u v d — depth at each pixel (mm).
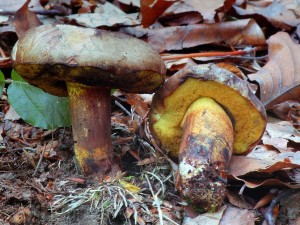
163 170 295
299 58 425
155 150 317
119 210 254
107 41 247
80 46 241
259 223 265
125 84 263
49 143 323
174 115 294
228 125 276
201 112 274
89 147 277
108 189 261
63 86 298
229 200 268
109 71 244
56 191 269
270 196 277
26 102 326
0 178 284
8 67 413
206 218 252
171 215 256
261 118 281
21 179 288
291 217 267
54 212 260
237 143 301
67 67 242
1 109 382
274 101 416
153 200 263
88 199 258
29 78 277
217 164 251
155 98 290
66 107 327
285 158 292
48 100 327
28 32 260
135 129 342
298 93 414
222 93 272
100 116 278
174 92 277
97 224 250
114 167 282
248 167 275
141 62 250
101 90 277
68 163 297
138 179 284
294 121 430
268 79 422
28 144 326
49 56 240
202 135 260
